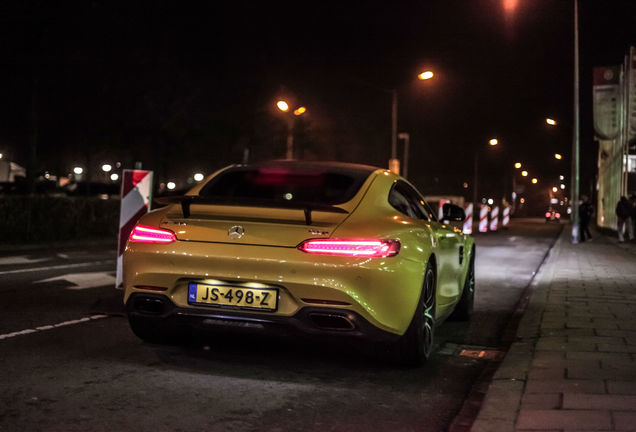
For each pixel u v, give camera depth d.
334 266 4.52
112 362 5.10
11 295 8.30
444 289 6.13
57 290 8.83
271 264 4.57
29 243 17.30
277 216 4.75
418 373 5.15
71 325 6.48
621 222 25.20
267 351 5.58
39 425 3.69
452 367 5.41
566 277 12.11
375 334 4.65
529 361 5.34
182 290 4.80
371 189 5.28
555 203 114.50
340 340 4.71
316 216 4.74
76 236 19.34
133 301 4.96
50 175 42.84
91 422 3.77
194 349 5.56
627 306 8.42
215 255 4.67
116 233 21.20
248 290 4.64
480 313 8.40
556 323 7.13
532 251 20.36
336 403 4.30
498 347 6.36
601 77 30.95
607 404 4.08
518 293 10.46
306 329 4.60
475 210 63.69
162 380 4.66
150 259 4.84
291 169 5.79
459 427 3.91
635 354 5.56
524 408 4.02
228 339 5.95
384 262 4.61
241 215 4.80
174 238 4.82
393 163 27.91
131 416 3.90
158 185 28.86
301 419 3.96
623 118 29.62
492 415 3.91
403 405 4.32
